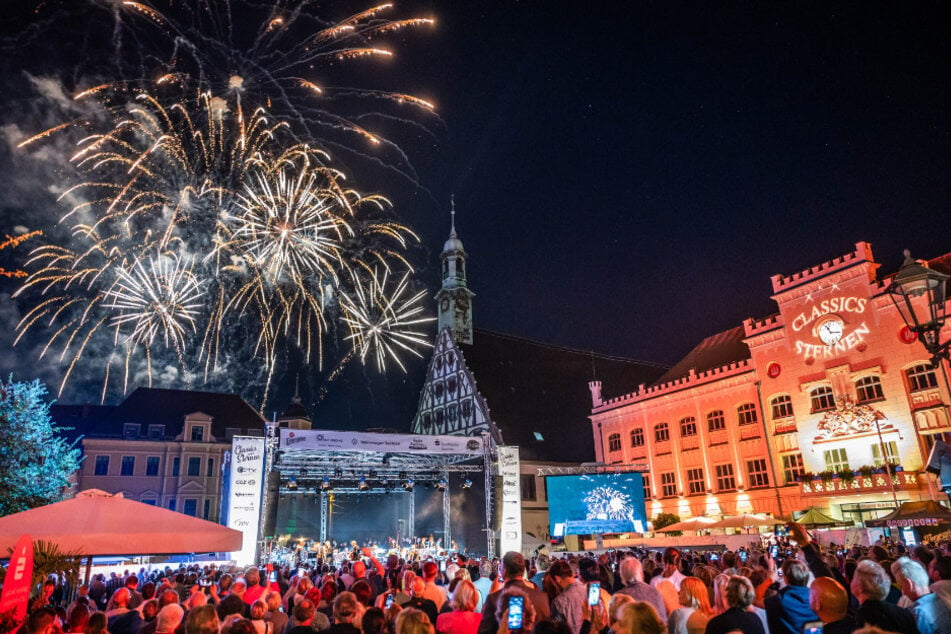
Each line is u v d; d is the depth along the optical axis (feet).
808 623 18.54
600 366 225.35
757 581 27.50
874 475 116.57
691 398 158.61
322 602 32.78
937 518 74.59
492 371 198.39
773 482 136.87
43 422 117.70
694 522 110.01
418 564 52.37
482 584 38.17
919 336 37.24
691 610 22.81
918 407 114.62
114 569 81.61
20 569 23.12
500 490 127.75
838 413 125.90
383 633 19.38
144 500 188.85
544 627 17.16
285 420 219.20
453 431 193.67
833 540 105.50
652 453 166.40
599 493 135.85
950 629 18.89
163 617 22.35
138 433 196.54
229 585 39.63
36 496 112.98
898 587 26.14
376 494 214.90
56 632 22.21
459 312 208.95
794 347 136.46
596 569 37.27
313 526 213.66
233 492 98.73
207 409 210.79
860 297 125.49
